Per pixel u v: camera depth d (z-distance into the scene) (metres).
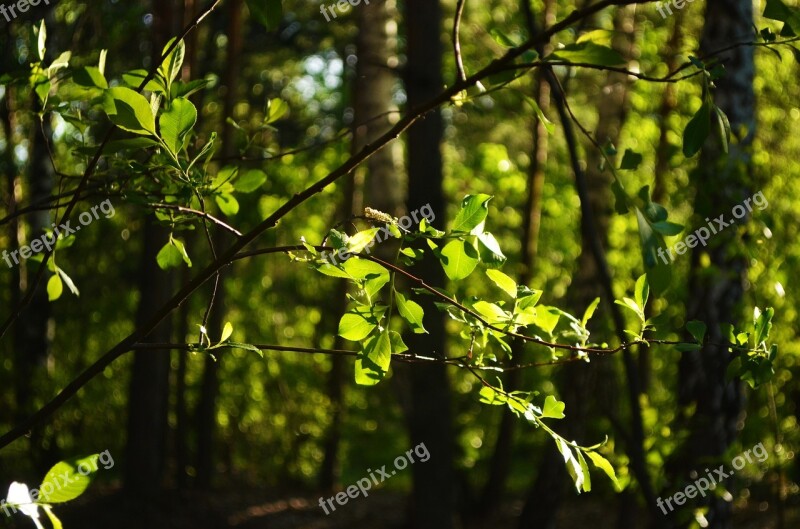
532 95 10.09
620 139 9.70
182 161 1.64
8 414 9.76
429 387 7.21
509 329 1.62
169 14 7.46
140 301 8.78
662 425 4.31
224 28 11.05
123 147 1.53
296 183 13.31
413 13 6.82
